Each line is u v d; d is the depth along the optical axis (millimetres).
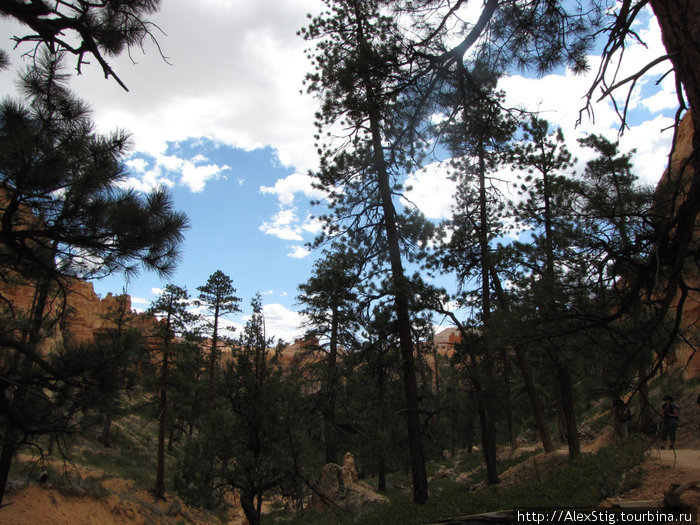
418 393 14711
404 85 6293
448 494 14500
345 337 19906
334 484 19125
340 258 14695
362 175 13703
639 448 9648
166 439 40312
